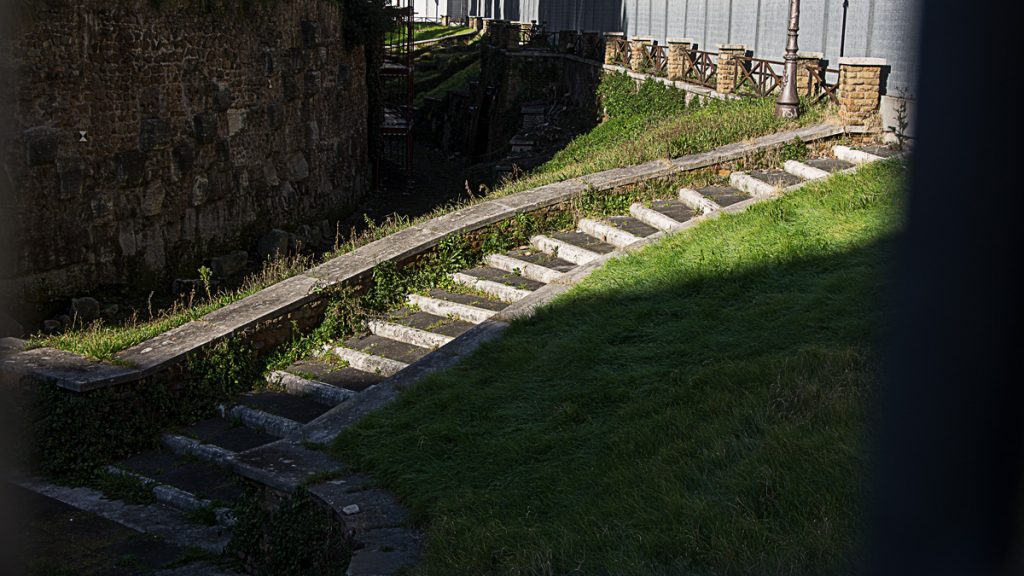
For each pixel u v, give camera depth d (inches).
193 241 676.7
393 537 255.4
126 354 389.1
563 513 241.9
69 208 560.1
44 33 535.2
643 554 208.1
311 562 276.4
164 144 635.5
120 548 308.0
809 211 414.0
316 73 871.1
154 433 377.4
